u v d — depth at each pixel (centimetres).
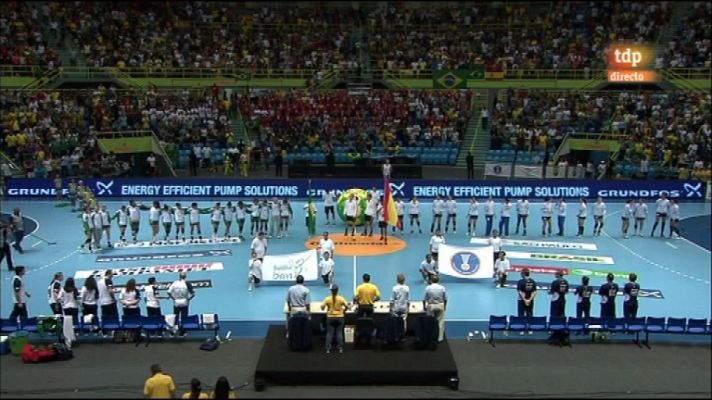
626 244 2989
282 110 4700
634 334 1914
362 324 1675
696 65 4919
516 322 1823
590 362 1698
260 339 1881
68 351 1730
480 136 4675
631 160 4178
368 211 3045
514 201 3784
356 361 1586
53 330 1788
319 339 1723
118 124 4431
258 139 4591
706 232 3212
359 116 4678
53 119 4372
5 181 3875
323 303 1703
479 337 1898
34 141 4156
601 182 3847
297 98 4800
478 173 4356
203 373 1630
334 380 1544
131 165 4272
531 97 4819
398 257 2742
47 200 3838
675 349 1798
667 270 2597
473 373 1623
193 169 4262
